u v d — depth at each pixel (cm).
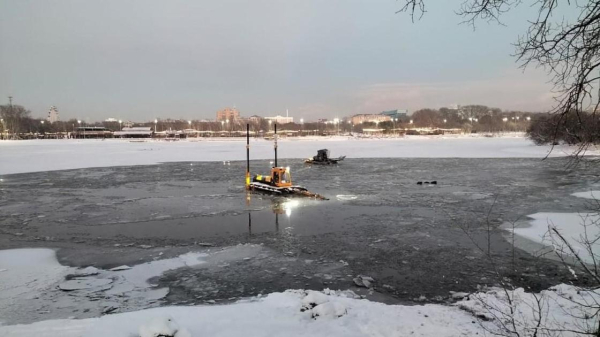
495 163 4497
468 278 1098
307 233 1592
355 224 1730
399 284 1067
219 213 2000
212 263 1251
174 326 639
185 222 1814
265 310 808
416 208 2061
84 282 1096
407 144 9081
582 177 3156
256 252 1357
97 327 720
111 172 3928
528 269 1141
